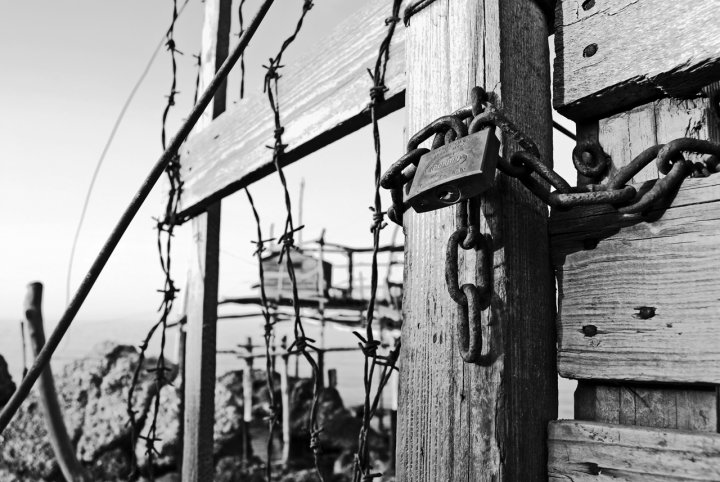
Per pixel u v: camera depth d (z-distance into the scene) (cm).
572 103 119
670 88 109
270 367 226
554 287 123
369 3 179
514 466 110
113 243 199
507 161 109
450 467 116
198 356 274
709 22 102
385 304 1355
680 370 99
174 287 275
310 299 1426
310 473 1052
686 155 108
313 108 196
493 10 124
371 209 161
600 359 108
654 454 99
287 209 206
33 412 991
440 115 131
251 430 1186
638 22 111
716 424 97
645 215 106
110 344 1098
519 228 117
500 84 120
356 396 4900
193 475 265
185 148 279
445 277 113
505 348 111
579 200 103
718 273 96
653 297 103
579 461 108
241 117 241
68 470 457
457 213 116
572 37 121
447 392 119
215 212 285
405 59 144
